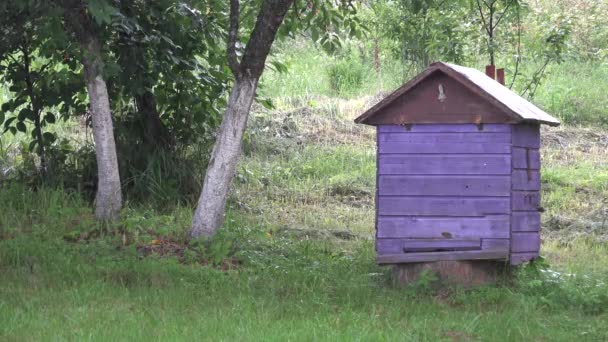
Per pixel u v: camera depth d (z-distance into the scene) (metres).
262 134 20.20
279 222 15.13
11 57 14.68
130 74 14.05
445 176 10.27
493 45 16.09
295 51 27.30
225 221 13.67
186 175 15.12
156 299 9.36
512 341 8.13
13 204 13.69
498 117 10.09
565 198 16.70
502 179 10.15
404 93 10.27
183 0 13.96
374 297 9.87
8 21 13.04
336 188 17.48
